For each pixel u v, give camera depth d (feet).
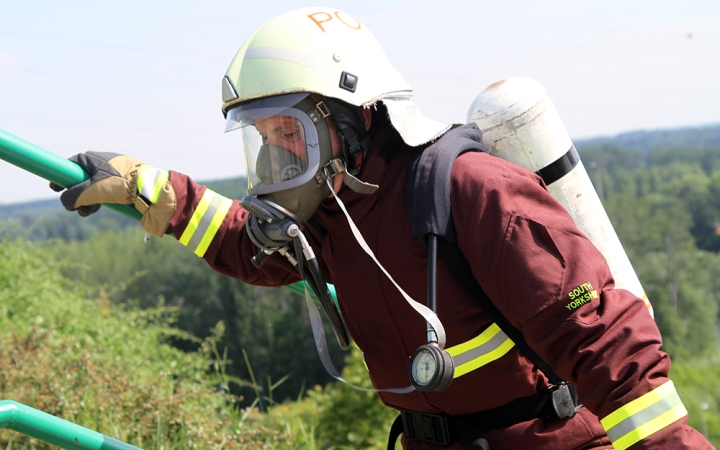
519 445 5.64
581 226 6.50
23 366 12.82
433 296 5.07
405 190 5.59
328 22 5.77
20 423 5.63
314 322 6.30
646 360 4.74
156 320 25.16
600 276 5.01
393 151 5.69
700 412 123.34
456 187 5.27
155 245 246.68
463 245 5.21
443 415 5.91
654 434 4.66
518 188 5.21
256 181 5.70
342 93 5.50
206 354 19.08
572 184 6.47
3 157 6.33
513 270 5.01
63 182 6.68
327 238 6.07
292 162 5.54
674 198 344.28
